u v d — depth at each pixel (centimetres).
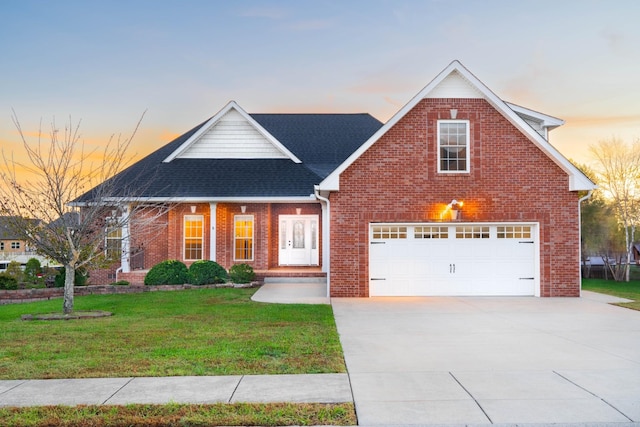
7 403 629
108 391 673
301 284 2141
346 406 613
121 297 1758
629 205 2833
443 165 1723
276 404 618
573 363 816
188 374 751
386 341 998
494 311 1398
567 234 1709
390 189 1709
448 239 1739
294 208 2422
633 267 3353
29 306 1588
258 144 2480
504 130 1719
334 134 2706
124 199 1586
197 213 2311
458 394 658
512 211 1708
